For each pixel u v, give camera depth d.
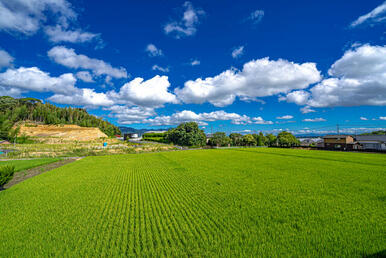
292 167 22.98
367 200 10.63
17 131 66.31
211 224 7.67
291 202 10.38
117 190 13.10
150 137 119.00
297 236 6.67
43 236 6.91
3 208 9.84
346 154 40.47
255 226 7.47
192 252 5.74
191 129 82.19
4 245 6.38
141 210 9.27
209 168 22.66
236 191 12.64
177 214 8.74
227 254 5.63
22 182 16.03
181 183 15.04
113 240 6.40
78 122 130.75
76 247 6.12
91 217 8.54
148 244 6.19
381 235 6.71
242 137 96.62
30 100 142.62
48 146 53.41
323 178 16.67
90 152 45.66
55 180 16.69
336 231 7.04
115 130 171.50
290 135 77.69
